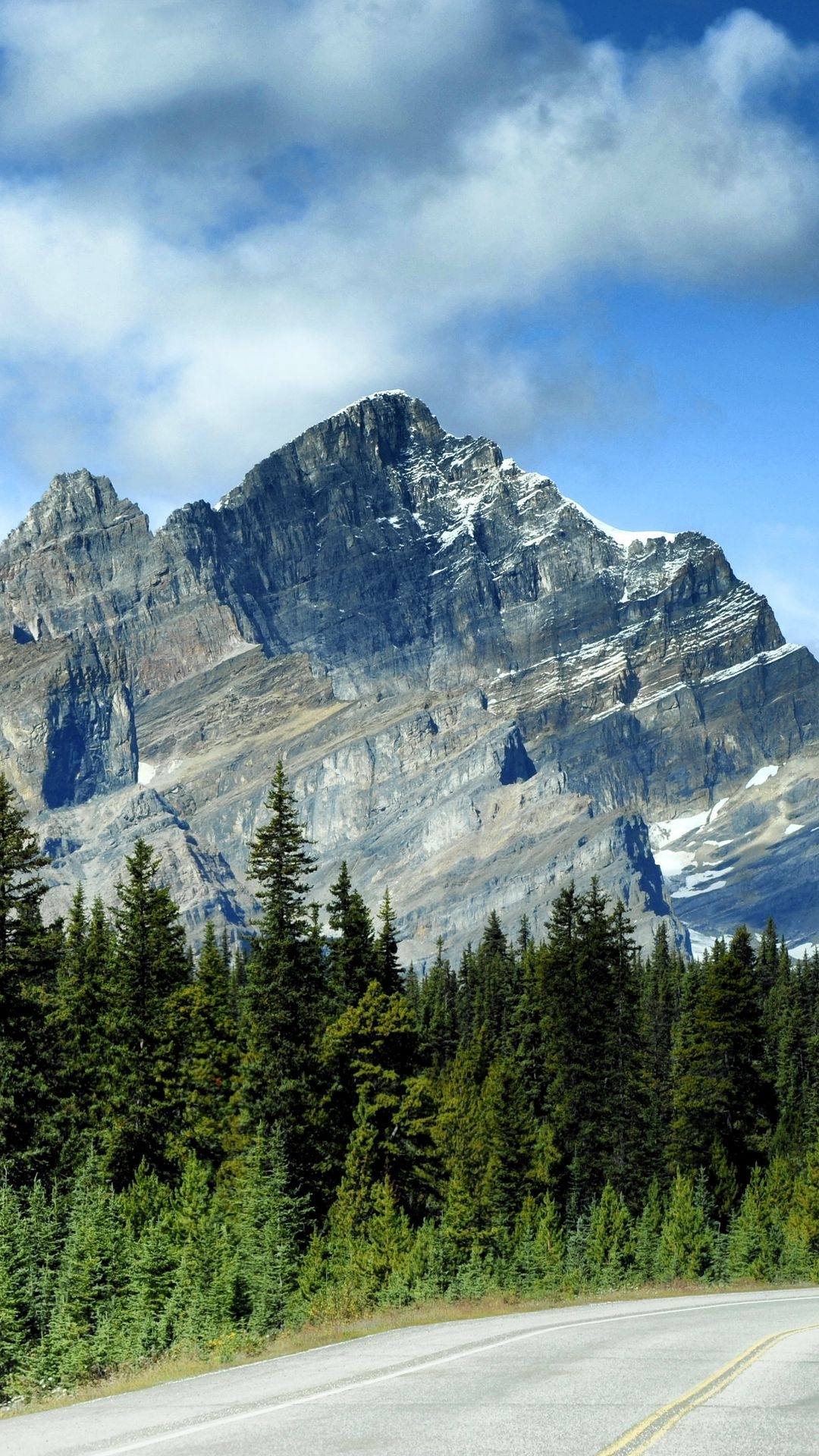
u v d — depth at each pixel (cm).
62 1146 7425
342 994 8944
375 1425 1892
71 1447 1872
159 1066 8294
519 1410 1989
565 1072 11019
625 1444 1714
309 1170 8175
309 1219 7800
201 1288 4456
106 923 9881
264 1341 3638
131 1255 4606
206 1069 9262
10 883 7469
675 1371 2441
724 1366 2519
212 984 9775
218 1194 7356
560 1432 1805
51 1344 3753
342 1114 8500
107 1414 2247
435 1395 2173
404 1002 8619
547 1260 5916
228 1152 8544
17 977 7481
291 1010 8494
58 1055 7681
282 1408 2103
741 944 15375
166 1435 1911
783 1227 8119
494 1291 5219
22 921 7450
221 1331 4103
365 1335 3616
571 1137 10950
